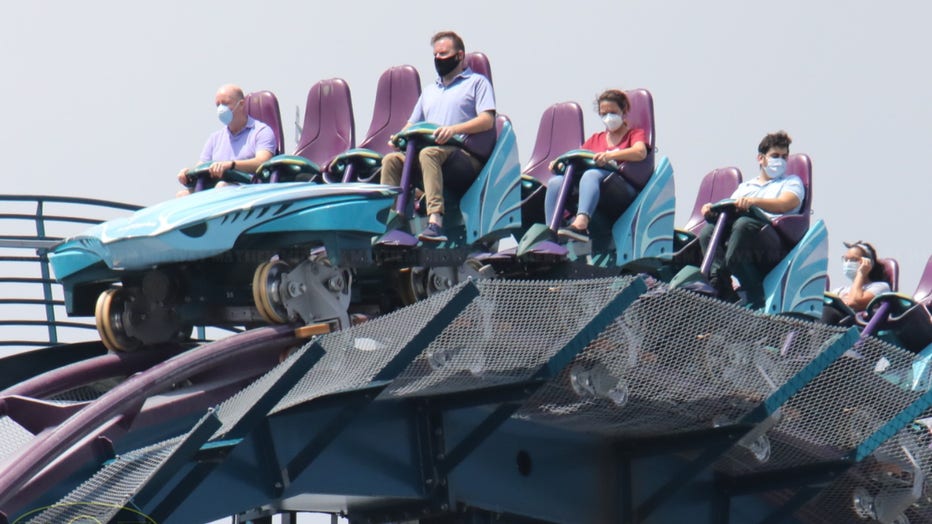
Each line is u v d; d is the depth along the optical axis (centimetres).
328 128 5253
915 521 4850
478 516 4462
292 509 4719
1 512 3431
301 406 3991
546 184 5266
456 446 4306
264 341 4147
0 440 3703
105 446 3672
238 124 5153
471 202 4647
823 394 4366
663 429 4591
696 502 4819
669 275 5128
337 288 4362
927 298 5456
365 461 4188
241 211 4134
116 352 4369
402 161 4644
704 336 4041
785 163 5053
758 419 4272
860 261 5553
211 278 4481
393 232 4416
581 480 4653
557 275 4697
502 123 4762
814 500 4941
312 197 4206
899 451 4591
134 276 4438
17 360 4578
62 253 4425
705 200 5700
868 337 4216
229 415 3800
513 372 4059
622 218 4891
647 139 4928
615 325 4025
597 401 4272
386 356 3819
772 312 4969
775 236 4969
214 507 3841
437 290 4631
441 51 4825
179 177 5034
